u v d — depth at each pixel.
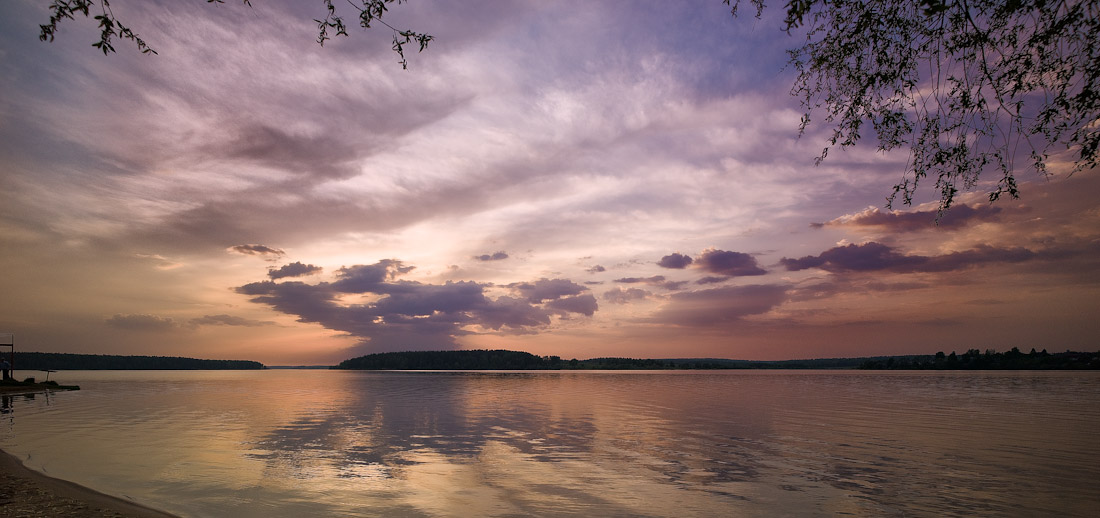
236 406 43.31
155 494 13.84
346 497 13.96
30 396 51.72
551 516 12.60
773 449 22.05
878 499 14.29
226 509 12.61
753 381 113.25
